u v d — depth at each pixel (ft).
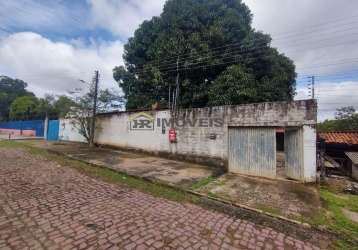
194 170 25.59
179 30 41.16
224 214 13.58
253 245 10.02
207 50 38.17
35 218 11.64
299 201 16.15
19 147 42.78
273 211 14.10
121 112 41.83
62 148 42.80
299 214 13.73
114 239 9.86
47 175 21.15
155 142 35.24
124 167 25.82
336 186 20.67
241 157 25.41
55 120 64.85
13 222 11.11
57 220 11.50
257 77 43.21
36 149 40.34
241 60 38.93
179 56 40.09
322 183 21.36
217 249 9.47
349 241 10.75
